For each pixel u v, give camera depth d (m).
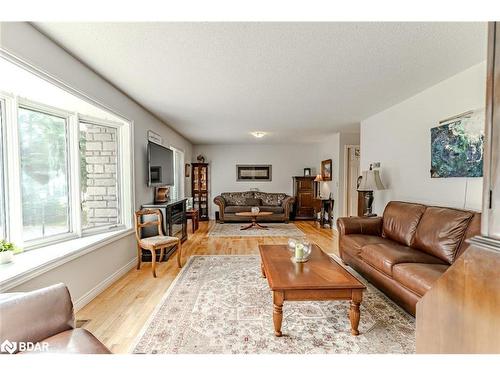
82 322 2.11
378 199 4.33
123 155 3.41
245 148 8.15
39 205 2.43
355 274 3.15
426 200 3.21
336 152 6.29
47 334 1.22
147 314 2.23
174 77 2.74
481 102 2.44
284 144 8.12
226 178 8.17
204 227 6.55
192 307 2.33
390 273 2.35
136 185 3.64
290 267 2.25
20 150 2.24
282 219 7.26
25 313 1.19
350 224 3.48
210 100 3.56
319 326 2.03
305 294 1.89
